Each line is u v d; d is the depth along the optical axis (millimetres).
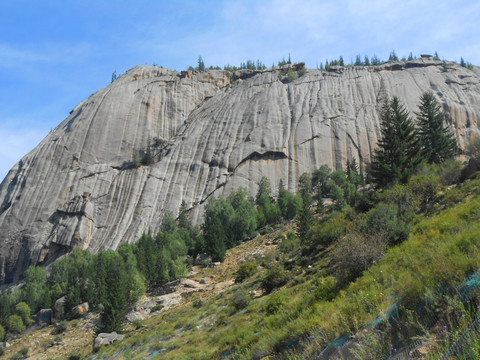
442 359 4578
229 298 31016
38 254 115438
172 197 124562
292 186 124000
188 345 20641
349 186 95938
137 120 158750
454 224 13484
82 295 63344
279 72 179625
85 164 141625
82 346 40969
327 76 166750
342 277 14414
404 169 44156
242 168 128500
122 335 35844
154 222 118188
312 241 32125
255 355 10828
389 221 18297
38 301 72562
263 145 133750
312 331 9109
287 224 77375
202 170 131750
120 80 184500
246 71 190125
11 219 127750
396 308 6871
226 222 86625
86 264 82250
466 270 6414
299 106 149000
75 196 128000
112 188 130625
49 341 47062
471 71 167625
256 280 34156
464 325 4910
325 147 133375
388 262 12305
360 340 6766
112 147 148250
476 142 30516
